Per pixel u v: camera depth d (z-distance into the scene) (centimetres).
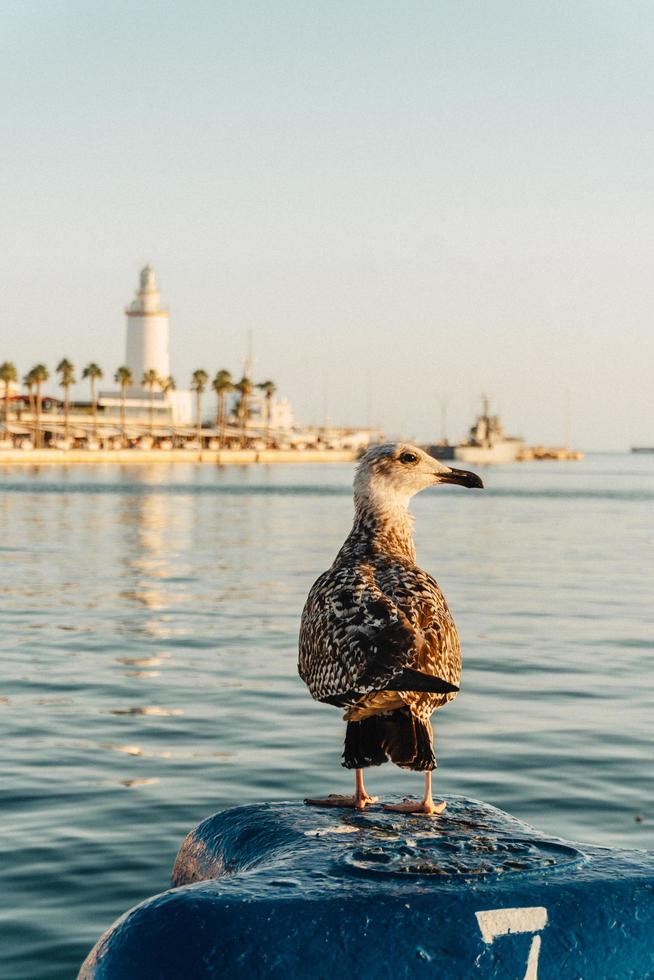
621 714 1333
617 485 14225
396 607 457
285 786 1003
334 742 1177
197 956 324
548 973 334
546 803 951
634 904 350
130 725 1266
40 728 1252
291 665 1697
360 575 485
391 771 1055
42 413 18338
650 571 3425
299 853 398
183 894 347
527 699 1427
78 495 8738
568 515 7281
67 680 1565
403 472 559
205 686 1512
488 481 15425
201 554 4012
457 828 443
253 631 2105
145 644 1925
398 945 330
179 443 19762
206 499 8438
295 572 3338
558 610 2444
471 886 351
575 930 341
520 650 1864
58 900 736
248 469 17888
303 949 326
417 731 426
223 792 985
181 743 1177
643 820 902
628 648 1888
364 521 561
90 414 18775
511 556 4016
